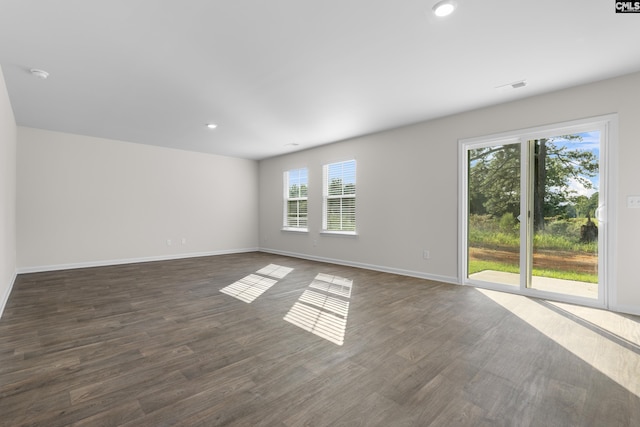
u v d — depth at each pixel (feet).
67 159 17.40
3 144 10.58
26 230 16.16
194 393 5.48
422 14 6.93
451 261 14.11
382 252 16.85
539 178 11.88
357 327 8.68
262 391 5.56
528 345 7.49
